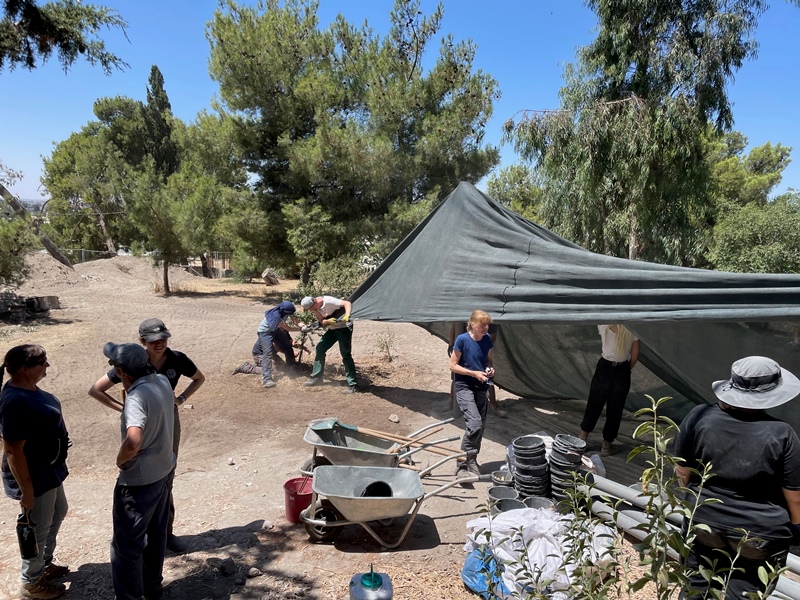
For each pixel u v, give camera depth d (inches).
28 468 136.5
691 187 599.5
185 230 802.2
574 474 107.8
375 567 163.9
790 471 103.2
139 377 133.6
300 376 387.2
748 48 579.5
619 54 617.9
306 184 780.6
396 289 318.3
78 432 278.7
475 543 131.7
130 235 1443.2
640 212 594.9
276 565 164.4
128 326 558.3
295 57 780.0
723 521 108.3
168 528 168.1
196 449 259.9
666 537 79.0
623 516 174.1
